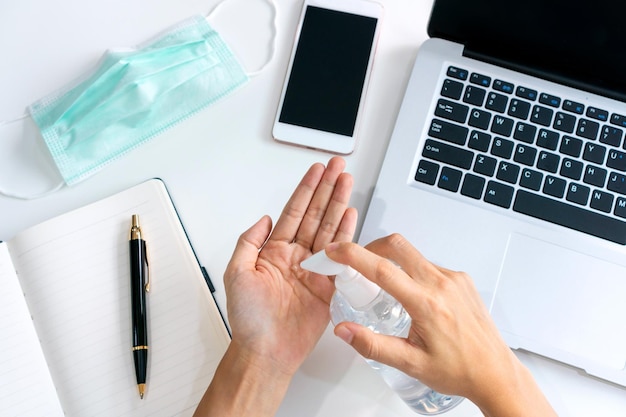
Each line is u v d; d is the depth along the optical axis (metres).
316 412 0.54
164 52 0.63
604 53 0.59
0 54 0.65
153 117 0.63
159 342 0.55
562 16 0.59
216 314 0.56
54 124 0.62
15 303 0.56
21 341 0.55
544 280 0.56
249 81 0.64
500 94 0.60
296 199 0.56
